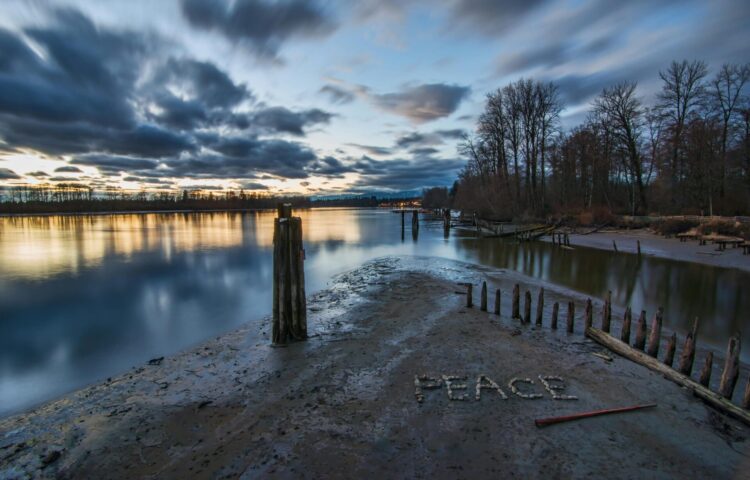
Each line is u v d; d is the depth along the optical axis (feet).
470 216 191.93
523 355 26.30
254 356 27.71
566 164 172.76
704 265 65.16
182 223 262.47
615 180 170.71
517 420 18.35
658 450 16.16
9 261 86.07
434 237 135.85
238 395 21.59
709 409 19.30
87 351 33.14
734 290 48.67
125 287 59.41
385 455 15.92
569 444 16.53
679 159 127.54
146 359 30.86
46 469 15.72
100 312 45.73
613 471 14.89
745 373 24.71
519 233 119.03
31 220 303.89
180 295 53.93
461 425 18.01
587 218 130.52
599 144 152.35
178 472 15.16
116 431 18.30
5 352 33.06
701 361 26.48
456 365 24.76
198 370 25.67
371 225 224.94
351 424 18.24
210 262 84.23
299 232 30.30
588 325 29.84
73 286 60.23
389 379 22.99
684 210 121.08
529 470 14.94
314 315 38.09
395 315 36.81
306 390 21.85
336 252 96.48
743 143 110.83
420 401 20.21
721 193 115.14
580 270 63.62
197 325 39.78
